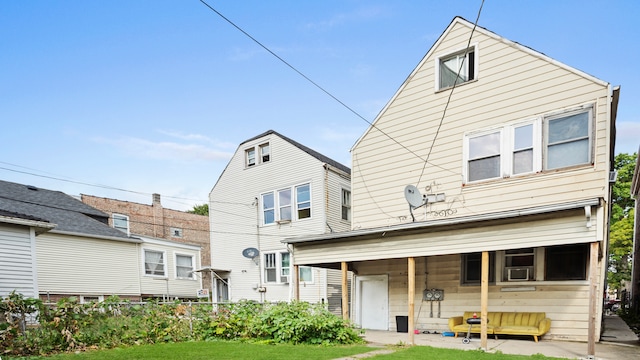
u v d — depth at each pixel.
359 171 12.05
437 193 10.37
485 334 6.95
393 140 11.43
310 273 15.80
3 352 6.09
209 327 8.67
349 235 9.28
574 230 6.37
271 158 17.92
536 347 7.27
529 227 6.84
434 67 10.86
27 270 9.59
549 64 8.99
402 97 11.39
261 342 7.72
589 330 6.12
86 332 7.16
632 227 25.19
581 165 8.34
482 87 9.91
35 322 6.81
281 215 17.28
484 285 7.15
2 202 16.27
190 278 20.75
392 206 11.22
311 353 6.37
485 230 7.34
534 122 9.04
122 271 17.58
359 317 11.75
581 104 8.47
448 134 10.39
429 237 8.08
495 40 9.83
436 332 10.07
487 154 9.66
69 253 15.76
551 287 8.61
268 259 17.47
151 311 8.37
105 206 23.59
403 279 11.04
